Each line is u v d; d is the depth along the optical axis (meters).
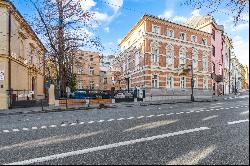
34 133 8.80
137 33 39.12
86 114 15.87
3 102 21.58
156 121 10.77
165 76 36.72
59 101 24.61
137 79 38.75
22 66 30.44
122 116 13.52
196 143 6.39
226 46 62.75
